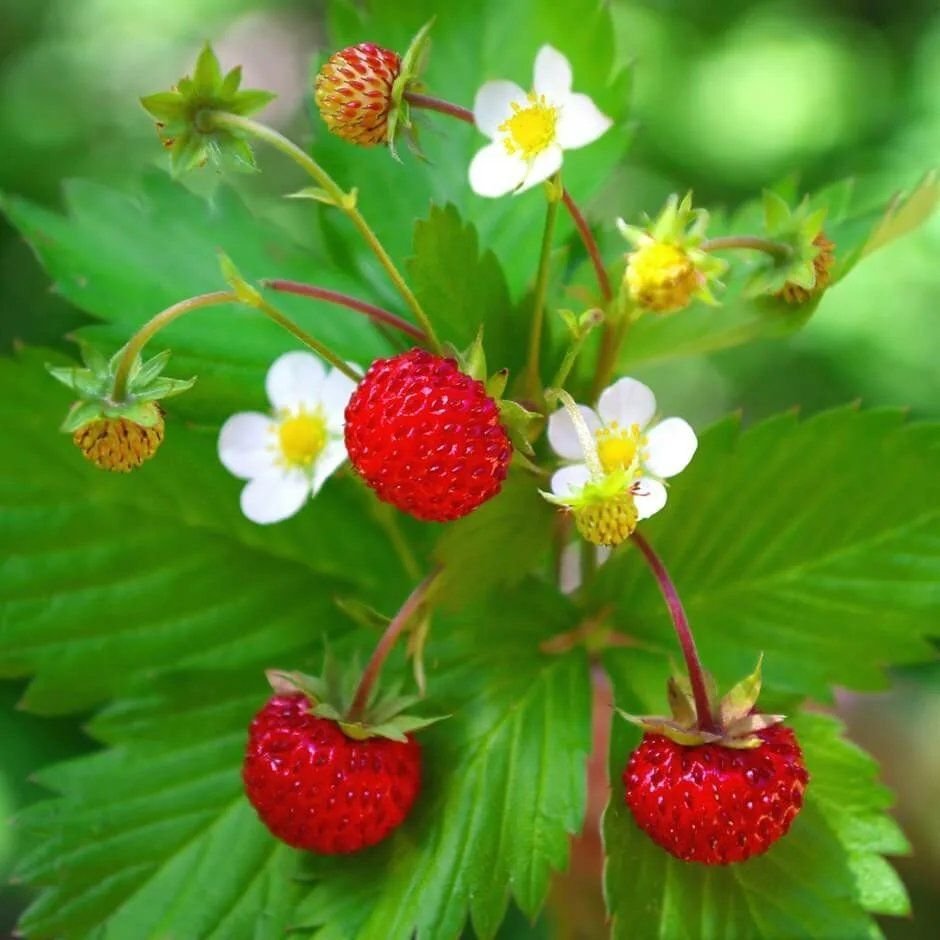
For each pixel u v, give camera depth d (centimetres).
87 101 44
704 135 43
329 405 15
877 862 15
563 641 16
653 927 15
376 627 15
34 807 16
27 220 17
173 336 16
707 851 14
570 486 13
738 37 44
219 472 17
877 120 42
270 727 14
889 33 46
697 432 16
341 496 17
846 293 37
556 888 19
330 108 14
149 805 16
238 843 16
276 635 16
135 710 16
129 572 16
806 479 16
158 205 17
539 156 14
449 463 13
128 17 46
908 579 16
